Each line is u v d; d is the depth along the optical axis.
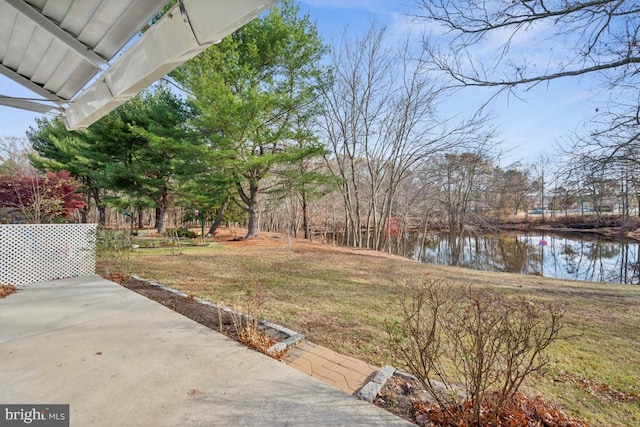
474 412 1.64
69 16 2.44
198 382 2.03
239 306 3.63
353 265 7.62
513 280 6.40
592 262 12.34
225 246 10.44
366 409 1.79
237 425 1.62
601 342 3.06
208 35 1.95
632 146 3.94
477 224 15.11
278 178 13.09
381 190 15.81
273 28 9.39
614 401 2.07
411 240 18.50
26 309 3.48
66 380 2.02
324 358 2.54
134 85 2.66
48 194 7.45
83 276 5.19
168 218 22.33
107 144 11.77
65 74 3.39
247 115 8.82
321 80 10.80
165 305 3.74
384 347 2.77
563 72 3.95
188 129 10.49
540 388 2.21
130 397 1.84
